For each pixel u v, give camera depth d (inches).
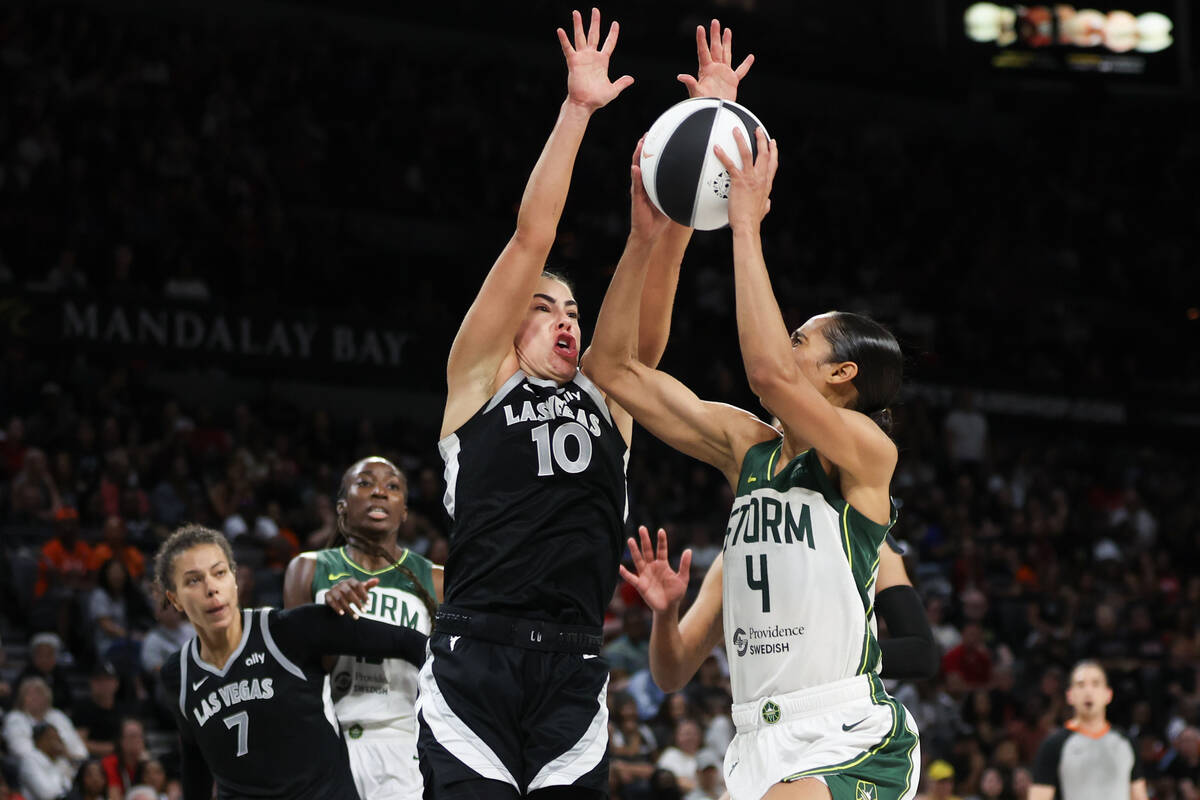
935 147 903.1
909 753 129.9
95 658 377.4
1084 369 786.8
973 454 681.6
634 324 139.1
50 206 581.9
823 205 823.7
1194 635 542.9
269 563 430.0
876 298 772.0
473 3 791.1
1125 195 922.1
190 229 608.1
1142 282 882.1
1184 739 423.5
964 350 761.0
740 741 131.6
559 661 132.8
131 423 503.5
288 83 718.5
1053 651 495.8
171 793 318.7
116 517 435.8
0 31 642.2
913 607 145.2
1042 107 938.1
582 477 137.0
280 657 158.7
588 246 684.1
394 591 194.5
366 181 708.0
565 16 808.9
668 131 134.4
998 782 399.2
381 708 187.2
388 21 787.4
